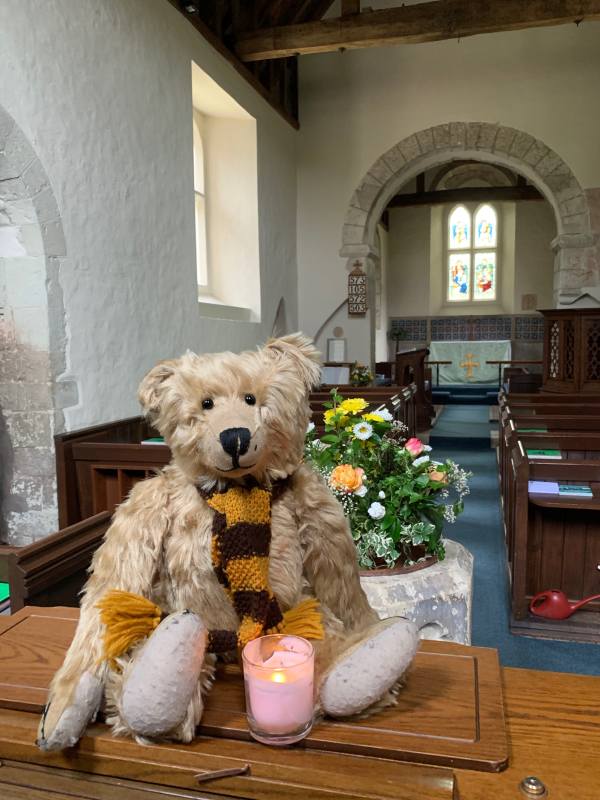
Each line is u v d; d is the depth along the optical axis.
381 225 14.22
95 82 4.05
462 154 8.41
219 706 0.74
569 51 7.75
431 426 8.76
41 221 3.53
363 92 8.34
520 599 2.85
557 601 2.83
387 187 8.65
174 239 5.19
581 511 2.91
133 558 0.80
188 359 0.90
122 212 4.39
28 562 1.44
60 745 0.66
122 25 4.38
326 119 8.48
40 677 0.83
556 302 8.41
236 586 0.77
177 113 5.22
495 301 15.08
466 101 8.08
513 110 7.96
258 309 7.23
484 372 13.93
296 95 8.48
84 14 3.93
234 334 6.51
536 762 0.66
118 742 0.68
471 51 8.00
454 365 14.10
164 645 0.65
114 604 0.73
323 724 0.70
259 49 6.54
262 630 0.75
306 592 0.86
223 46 6.09
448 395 11.85
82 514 3.64
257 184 7.11
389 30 6.33
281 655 0.72
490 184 14.74
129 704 0.64
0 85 3.24
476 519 4.69
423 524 2.01
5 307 3.62
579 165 7.83
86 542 1.64
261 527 0.79
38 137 3.51
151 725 0.65
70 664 0.72
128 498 0.87
